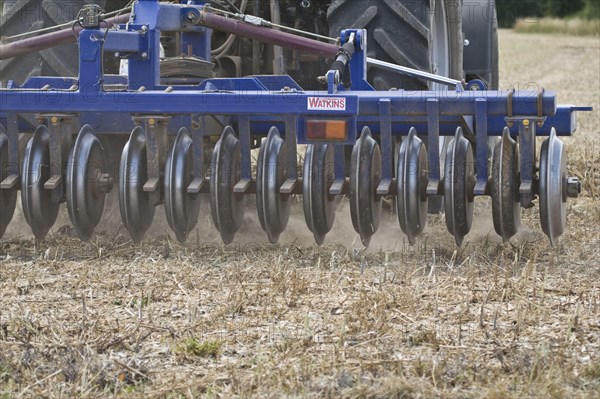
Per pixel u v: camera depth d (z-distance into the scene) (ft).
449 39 61.21
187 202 48.49
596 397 31.07
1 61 57.93
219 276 45.98
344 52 48.78
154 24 49.73
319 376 33.27
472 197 48.91
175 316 39.86
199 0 55.16
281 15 61.36
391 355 35.14
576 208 62.18
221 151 48.16
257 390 32.12
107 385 32.71
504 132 47.37
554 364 33.35
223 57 61.36
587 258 49.34
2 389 32.37
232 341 36.76
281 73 58.95
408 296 41.09
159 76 51.08
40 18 57.06
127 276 45.73
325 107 46.01
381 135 48.67
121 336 37.14
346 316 39.22
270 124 52.49
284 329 37.88
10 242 52.65
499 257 48.85
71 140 49.73
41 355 35.27
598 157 80.33
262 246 52.11
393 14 53.78
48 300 42.01
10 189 49.52
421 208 48.32
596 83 175.63
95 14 47.47
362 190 47.73
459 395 31.48
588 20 443.32
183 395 31.89
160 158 48.75
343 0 53.88
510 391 31.68
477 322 38.78
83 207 48.24
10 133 49.37
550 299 41.78
